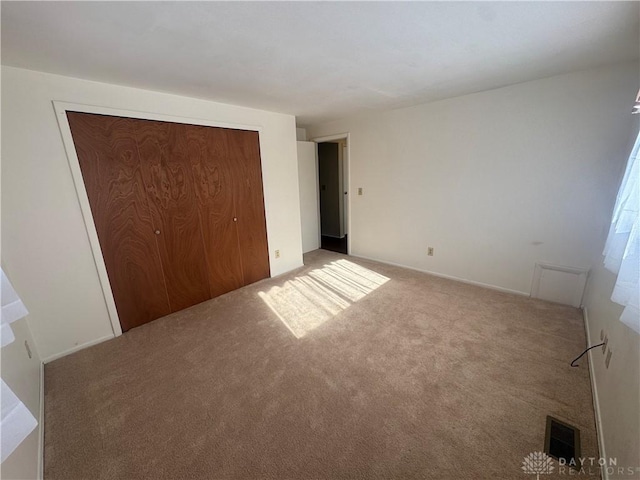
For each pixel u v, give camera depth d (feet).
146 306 8.48
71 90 6.51
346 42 5.16
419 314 8.59
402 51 5.65
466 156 9.94
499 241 9.82
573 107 7.70
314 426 4.94
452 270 11.26
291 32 4.71
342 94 8.70
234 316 8.83
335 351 6.97
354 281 11.38
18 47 4.90
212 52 5.38
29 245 6.33
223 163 9.71
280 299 9.95
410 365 6.37
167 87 7.47
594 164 7.68
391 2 3.94
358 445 4.58
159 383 6.06
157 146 8.07
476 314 8.46
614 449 3.85
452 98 9.80
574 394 5.42
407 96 9.32
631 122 6.99
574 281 8.57
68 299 7.00
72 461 4.46
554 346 6.86
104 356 7.01
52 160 6.42
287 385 5.91
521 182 8.97
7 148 5.87
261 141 10.73
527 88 8.29
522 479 4.03
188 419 5.16
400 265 12.96
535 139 8.46
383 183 12.59
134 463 4.41
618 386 4.16
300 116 12.05
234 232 10.46
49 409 5.42
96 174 7.09
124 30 4.47
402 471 4.18
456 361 6.44
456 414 5.08
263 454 4.49
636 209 4.08
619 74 6.97
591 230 8.03
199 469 4.30
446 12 4.27
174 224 8.77
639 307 3.25
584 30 5.00
